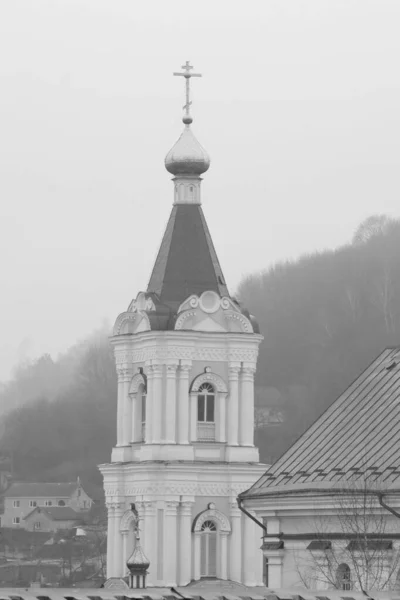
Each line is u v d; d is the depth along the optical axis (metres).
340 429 153.50
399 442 145.50
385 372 158.25
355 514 136.25
